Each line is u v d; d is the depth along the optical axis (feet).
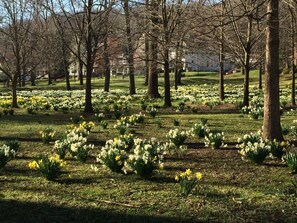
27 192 21.61
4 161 25.43
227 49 71.82
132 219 17.88
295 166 24.72
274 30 32.32
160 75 193.88
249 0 50.31
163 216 18.19
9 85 181.57
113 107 65.67
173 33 62.18
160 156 25.75
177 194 21.13
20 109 70.64
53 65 140.87
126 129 40.73
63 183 23.29
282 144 28.53
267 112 33.04
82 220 17.80
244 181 23.67
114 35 72.84
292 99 69.67
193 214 18.42
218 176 24.82
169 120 52.16
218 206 19.40
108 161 25.22
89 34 60.49
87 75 62.75
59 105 70.54
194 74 206.69
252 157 27.30
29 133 43.14
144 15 63.87
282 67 162.71
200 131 37.45
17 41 72.54
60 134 42.29
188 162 28.43
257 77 168.76
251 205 19.57
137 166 23.66
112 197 20.77
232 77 175.63
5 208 19.19
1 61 81.92
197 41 60.95
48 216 18.22
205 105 71.05
